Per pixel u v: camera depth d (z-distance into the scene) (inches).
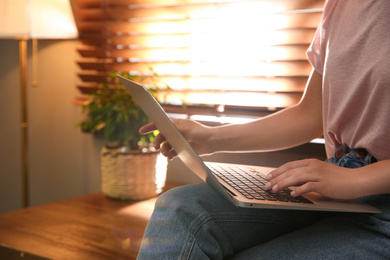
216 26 70.9
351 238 34.4
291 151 68.1
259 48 67.7
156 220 34.3
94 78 85.2
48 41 93.4
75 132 92.1
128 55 81.0
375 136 36.1
